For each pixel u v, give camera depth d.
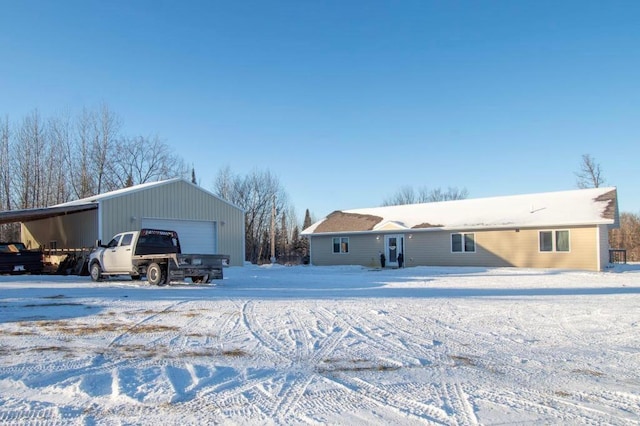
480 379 5.29
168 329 7.91
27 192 37.47
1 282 17.56
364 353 6.48
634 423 4.02
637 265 30.84
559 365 5.88
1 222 27.28
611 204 25.55
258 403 4.51
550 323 8.66
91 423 4.01
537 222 25.64
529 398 4.66
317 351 6.56
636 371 5.61
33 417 4.13
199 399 4.61
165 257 15.70
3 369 5.49
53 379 5.15
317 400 4.60
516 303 11.27
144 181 44.62
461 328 8.19
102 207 21.48
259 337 7.38
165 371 5.48
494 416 4.18
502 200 30.97
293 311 9.85
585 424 4.00
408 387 5.00
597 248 24.45
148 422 4.04
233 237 26.56
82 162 40.12
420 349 6.71
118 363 5.80
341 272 25.30
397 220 31.44
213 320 8.75
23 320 8.70
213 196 25.75
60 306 10.45
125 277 20.28
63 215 24.61
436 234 29.47
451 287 15.98
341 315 9.40
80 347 6.61
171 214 23.94
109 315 9.27
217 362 5.91
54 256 23.97
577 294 13.57
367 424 4.02
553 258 25.70
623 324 8.55
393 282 18.12
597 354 6.43
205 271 16.16
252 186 56.09
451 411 4.30
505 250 27.16
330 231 33.38
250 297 12.28
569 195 28.70
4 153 37.09
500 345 6.96
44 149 38.47
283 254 60.28
